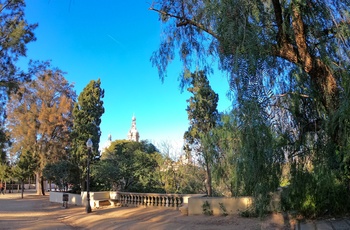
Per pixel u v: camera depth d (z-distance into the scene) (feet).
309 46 23.94
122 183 76.07
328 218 31.45
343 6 22.71
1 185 161.89
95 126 94.84
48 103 137.18
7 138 64.85
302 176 26.05
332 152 24.43
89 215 56.70
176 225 39.11
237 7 22.02
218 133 35.91
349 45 22.45
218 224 36.91
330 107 22.66
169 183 75.00
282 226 31.17
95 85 98.02
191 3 27.14
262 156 21.44
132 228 40.37
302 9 23.38
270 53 22.62
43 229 44.83
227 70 22.84
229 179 37.93
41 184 148.05
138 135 217.77
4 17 52.21
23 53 53.72
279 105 23.57
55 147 132.98
